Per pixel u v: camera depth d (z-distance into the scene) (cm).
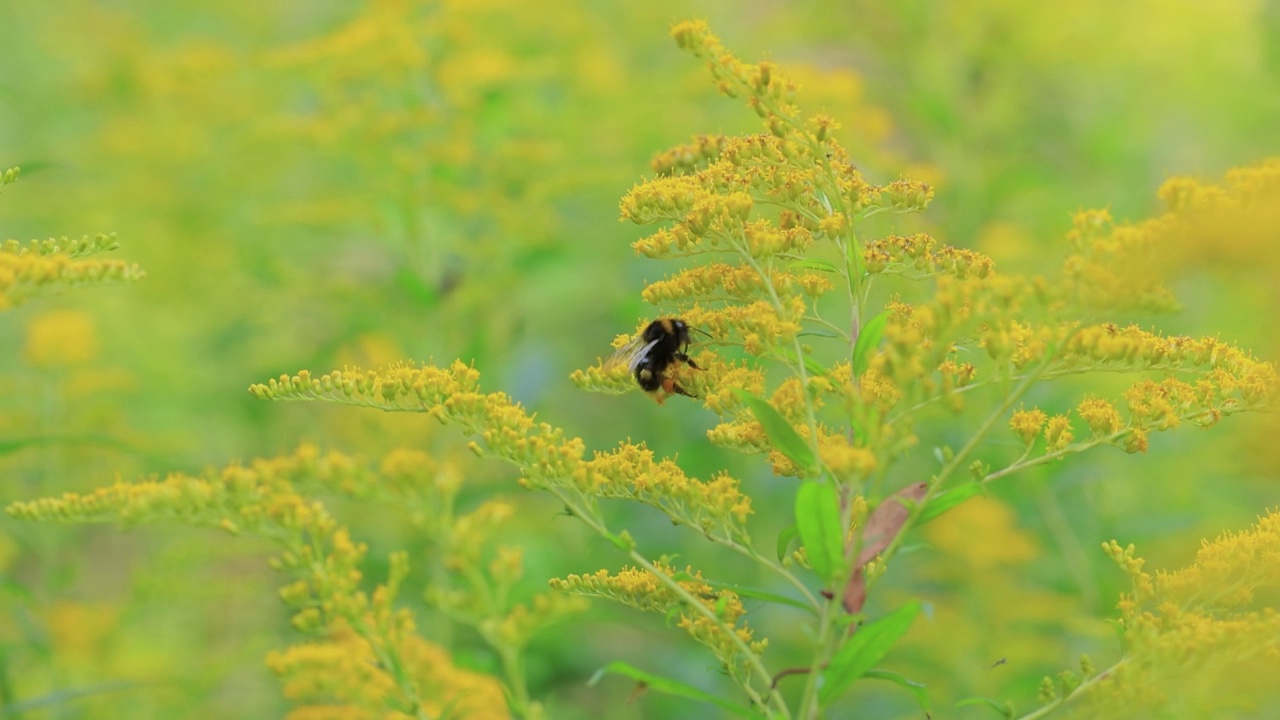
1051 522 534
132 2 991
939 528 550
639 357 368
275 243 722
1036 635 550
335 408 629
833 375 278
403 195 605
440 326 623
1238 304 509
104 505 240
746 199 272
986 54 740
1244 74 765
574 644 639
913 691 250
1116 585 508
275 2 959
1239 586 267
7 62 935
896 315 286
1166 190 234
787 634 602
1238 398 273
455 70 637
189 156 762
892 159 661
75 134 845
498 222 636
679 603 279
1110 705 252
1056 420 274
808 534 238
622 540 262
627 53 867
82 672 543
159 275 764
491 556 595
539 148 664
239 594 582
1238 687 311
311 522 241
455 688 325
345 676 245
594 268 713
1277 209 228
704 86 720
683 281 291
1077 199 679
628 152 739
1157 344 273
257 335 748
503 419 269
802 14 784
